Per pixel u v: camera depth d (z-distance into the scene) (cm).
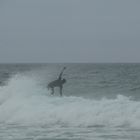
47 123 2959
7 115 3278
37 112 3181
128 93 5181
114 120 2883
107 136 2442
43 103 3481
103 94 4972
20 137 2467
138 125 2750
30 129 2748
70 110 3117
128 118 2877
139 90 5653
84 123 2889
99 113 3011
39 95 4112
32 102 3538
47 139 2397
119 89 5847
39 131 2666
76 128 2744
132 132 2556
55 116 3078
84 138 2400
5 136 2508
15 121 3094
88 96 4600
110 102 3328
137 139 2336
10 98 3903
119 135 2461
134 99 3878
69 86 6309
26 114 3188
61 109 3169
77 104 3344
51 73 10775
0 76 9638
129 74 11256
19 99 3750
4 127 2853
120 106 3145
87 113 3028
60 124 2919
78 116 3019
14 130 2720
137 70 15612
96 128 2723
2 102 3844
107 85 6631
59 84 4100
